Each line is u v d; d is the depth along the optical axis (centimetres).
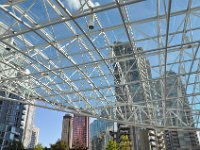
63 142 6119
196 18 1505
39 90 2711
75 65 1889
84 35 1521
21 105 8838
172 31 1602
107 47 1797
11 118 8119
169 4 1078
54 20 1404
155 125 2912
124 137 6312
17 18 1303
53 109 2827
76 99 2811
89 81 2317
